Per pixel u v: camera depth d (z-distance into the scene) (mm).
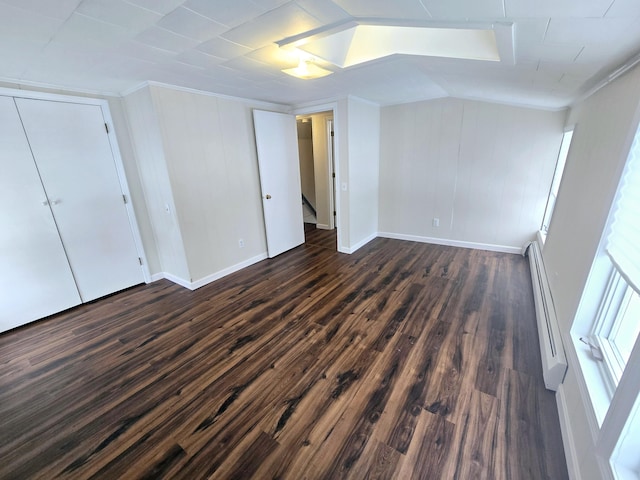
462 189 3994
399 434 1426
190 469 1303
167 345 2207
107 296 3084
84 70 2174
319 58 2012
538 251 3252
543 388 1676
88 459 1369
